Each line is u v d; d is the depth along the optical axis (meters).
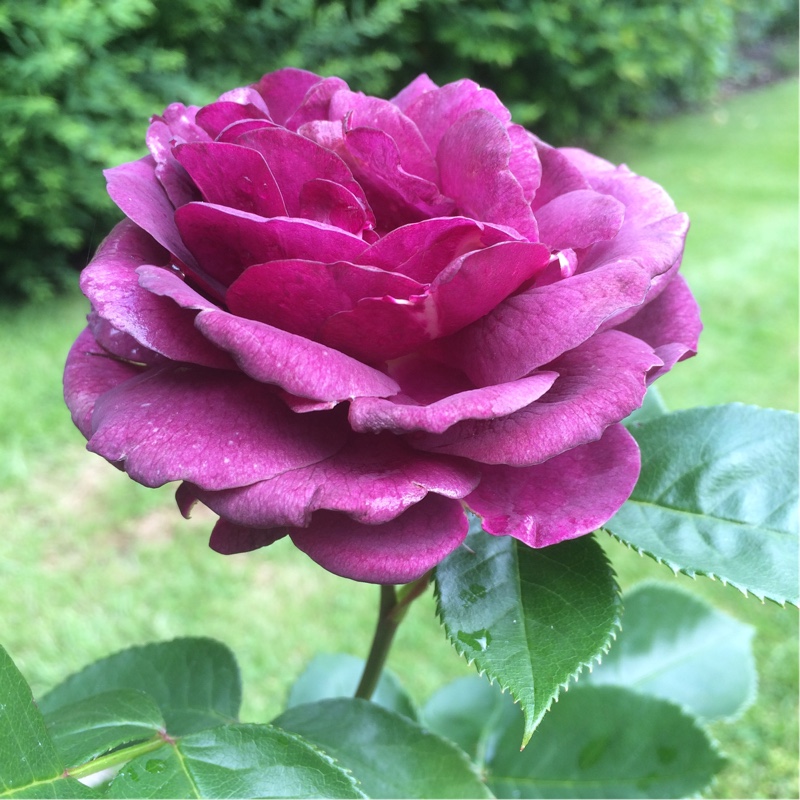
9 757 0.14
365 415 0.14
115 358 0.17
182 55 0.95
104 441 0.14
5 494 0.67
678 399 0.75
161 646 0.23
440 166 0.17
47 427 0.75
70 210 0.97
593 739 0.25
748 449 0.18
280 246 0.15
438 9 1.19
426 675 0.53
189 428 0.14
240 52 1.04
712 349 0.83
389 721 0.20
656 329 0.18
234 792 0.15
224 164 0.15
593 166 0.20
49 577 0.60
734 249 1.06
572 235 0.16
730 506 0.18
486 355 0.15
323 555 0.14
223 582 0.60
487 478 0.16
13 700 0.14
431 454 0.15
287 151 0.15
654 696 0.25
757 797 0.46
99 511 0.66
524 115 1.26
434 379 0.16
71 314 0.97
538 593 0.16
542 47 1.25
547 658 0.15
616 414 0.14
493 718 0.27
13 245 0.98
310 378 0.14
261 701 0.51
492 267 0.14
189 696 0.23
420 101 0.18
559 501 0.15
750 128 1.61
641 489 0.18
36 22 0.85
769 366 0.80
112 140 0.94
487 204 0.15
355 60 1.09
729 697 0.28
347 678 0.30
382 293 0.14
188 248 0.16
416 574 0.14
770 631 0.54
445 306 0.14
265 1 1.02
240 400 0.15
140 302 0.15
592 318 0.14
